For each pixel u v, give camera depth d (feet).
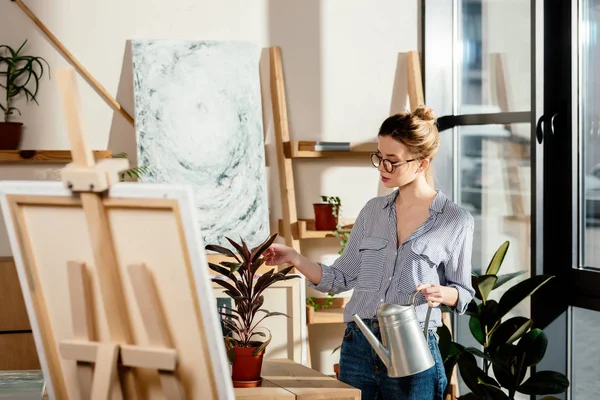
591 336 10.61
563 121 10.79
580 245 10.77
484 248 12.67
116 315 4.47
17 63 11.59
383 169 8.30
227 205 12.07
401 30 13.33
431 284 7.58
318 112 12.97
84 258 4.55
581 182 10.73
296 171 12.86
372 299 8.21
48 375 4.86
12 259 11.05
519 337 10.13
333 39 13.00
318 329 12.91
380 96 13.25
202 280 4.24
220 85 12.13
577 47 10.65
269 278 7.27
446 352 10.43
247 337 7.20
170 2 12.14
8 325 10.69
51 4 11.71
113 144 11.94
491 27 12.38
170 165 11.85
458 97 13.34
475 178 12.86
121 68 11.96
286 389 6.71
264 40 12.62
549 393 9.77
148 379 4.56
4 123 11.21
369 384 8.05
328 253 13.05
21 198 4.57
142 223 4.30
